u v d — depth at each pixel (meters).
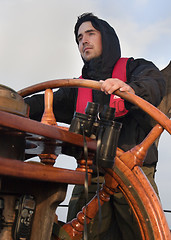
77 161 1.09
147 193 1.16
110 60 1.94
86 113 1.07
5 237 0.90
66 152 1.08
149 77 1.66
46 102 1.31
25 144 0.95
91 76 1.99
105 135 1.05
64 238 1.12
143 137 1.70
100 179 1.65
